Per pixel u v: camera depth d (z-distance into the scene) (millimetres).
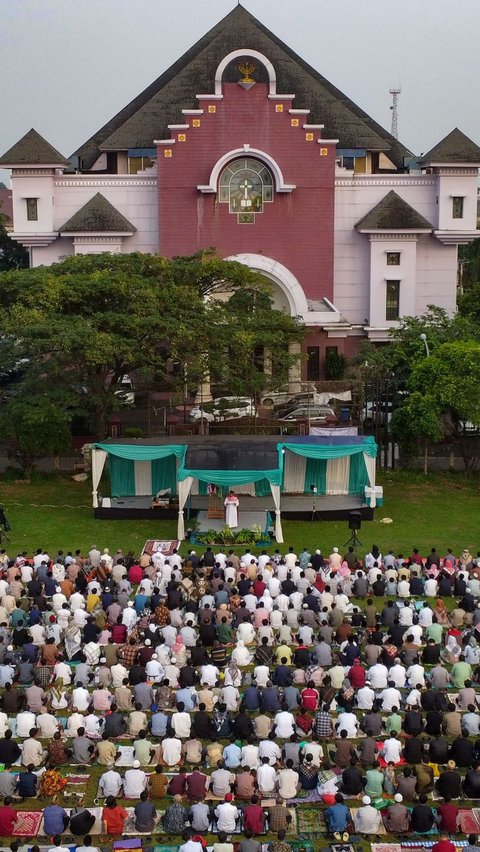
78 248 57938
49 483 43938
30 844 18219
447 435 46438
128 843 18125
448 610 28641
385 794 19703
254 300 49719
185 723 21531
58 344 39938
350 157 61438
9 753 20500
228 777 19500
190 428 46812
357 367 52906
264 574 29469
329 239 58656
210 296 50594
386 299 59250
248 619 26688
